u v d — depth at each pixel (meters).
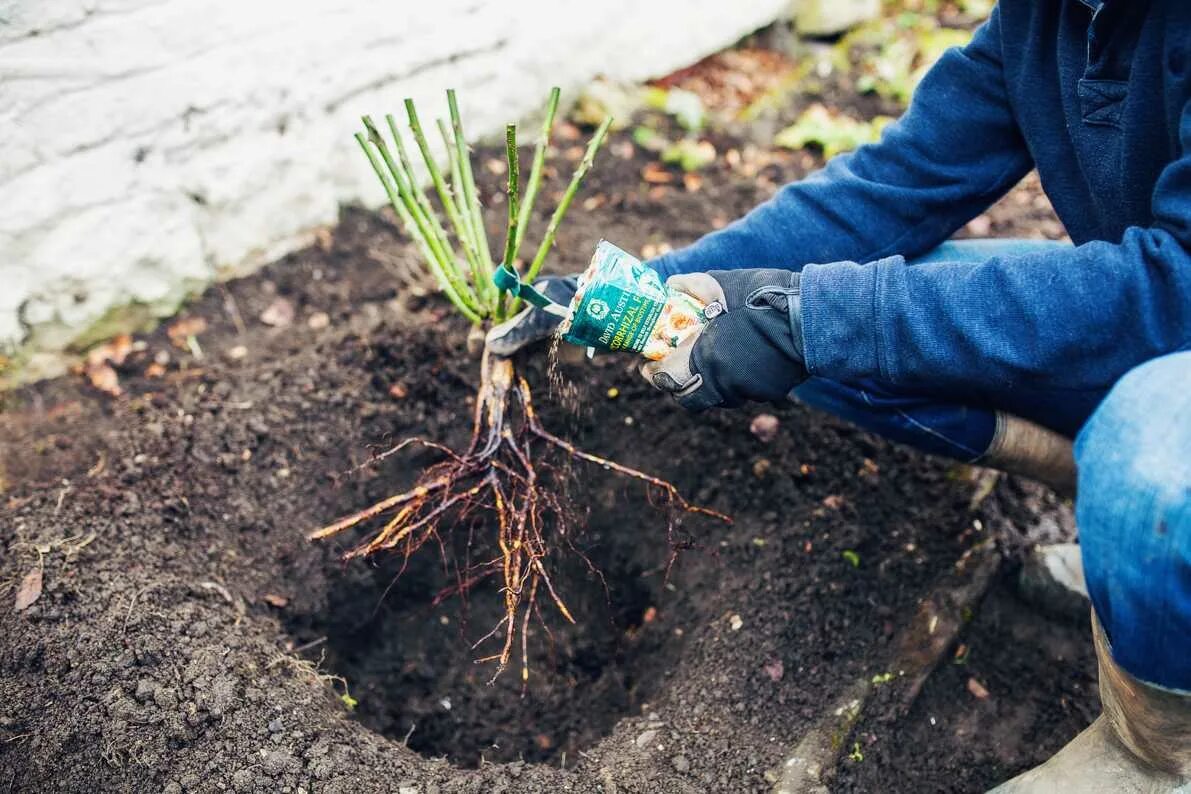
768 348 1.40
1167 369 1.19
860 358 1.36
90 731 1.55
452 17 2.53
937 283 1.32
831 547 1.92
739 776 1.60
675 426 2.14
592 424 2.14
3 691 1.60
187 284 2.34
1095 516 1.19
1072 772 1.44
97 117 2.09
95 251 2.17
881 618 1.85
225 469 2.02
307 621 1.96
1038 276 1.28
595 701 1.97
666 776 1.59
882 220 1.63
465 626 2.09
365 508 2.08
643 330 1.41
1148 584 1.15
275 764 1.54
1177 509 1.12
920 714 1.77
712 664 1.77
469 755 1.91
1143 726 1.31
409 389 2.19
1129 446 1.17
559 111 2.92
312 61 2.34
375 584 2.04
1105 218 1.41
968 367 1.32
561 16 2.77
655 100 3.02
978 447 1.66
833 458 2.10
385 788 1.55
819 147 3.01
